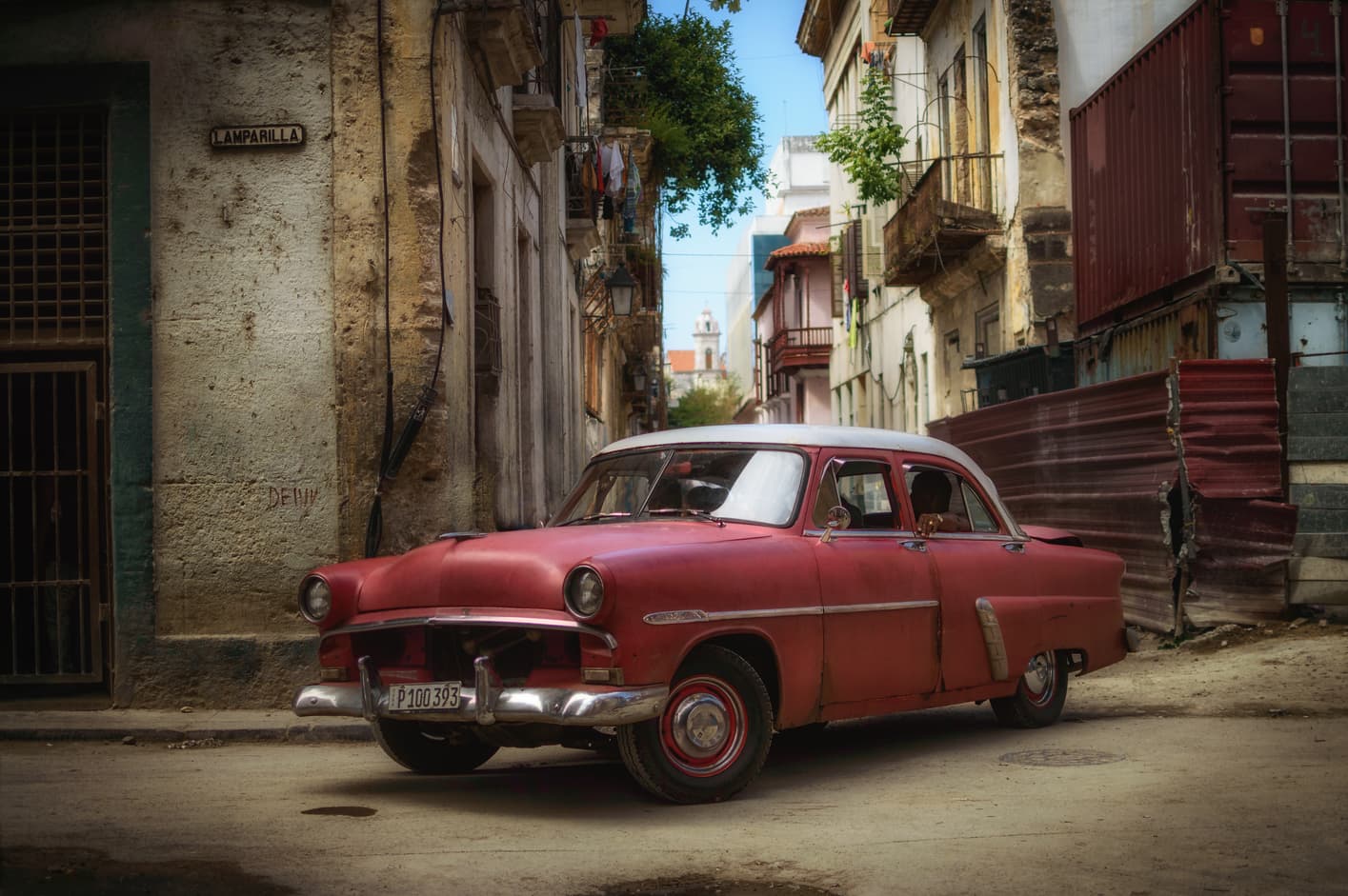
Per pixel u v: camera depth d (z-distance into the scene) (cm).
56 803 570
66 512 911
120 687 878
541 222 1569
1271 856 449
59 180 916
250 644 875
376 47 901
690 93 3638
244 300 899
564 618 532
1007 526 770
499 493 1177
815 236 5797
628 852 472
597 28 2083
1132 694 898
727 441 671
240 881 429
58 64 908
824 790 598
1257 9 1316
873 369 3381
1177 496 1120
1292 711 800
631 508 660
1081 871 435
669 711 556
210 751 751
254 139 901
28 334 907
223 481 891
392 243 896
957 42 2253
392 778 647
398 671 582
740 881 431
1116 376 1553
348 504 888
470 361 1014
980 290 2167
